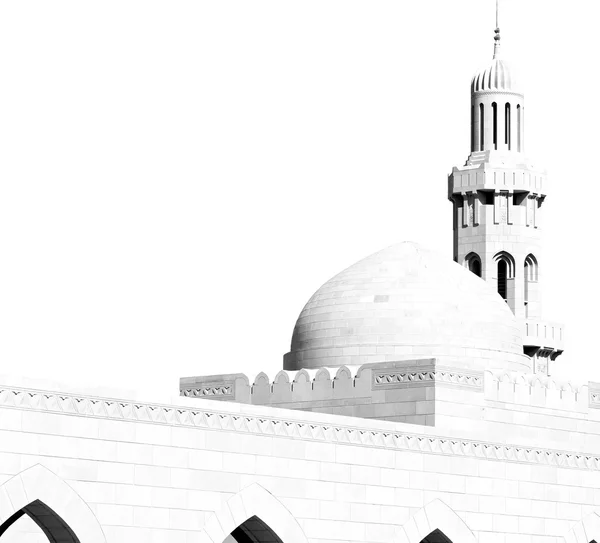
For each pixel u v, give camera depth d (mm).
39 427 40875
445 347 61438
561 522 55781
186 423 44281
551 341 82188
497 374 58281
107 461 42281
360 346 61844
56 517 41531
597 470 57594
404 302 62125
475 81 83438
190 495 44125
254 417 46094
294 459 47062
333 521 47938
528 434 58719
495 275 82000
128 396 42938
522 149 83188
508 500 53844
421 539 50625
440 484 51531
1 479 39938
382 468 49688
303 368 62500
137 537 42781
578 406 60906
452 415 56125
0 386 40125
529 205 82750
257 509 45875
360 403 57750
